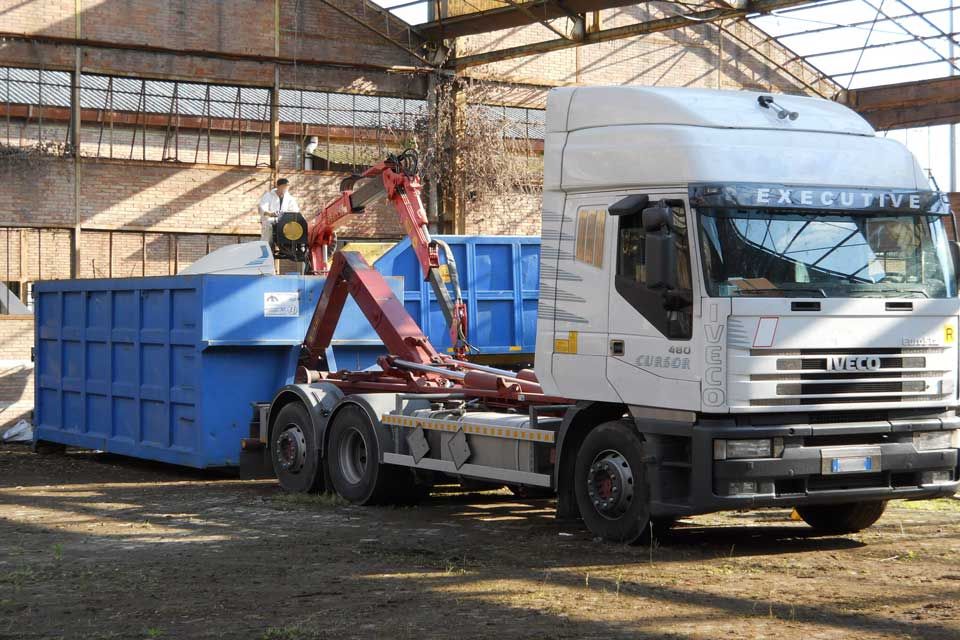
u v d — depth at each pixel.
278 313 14.39
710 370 8.93
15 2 23.20
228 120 32.97
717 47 30.44
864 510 10.40
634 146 9.60
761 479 9.09
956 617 7.39
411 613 7.54
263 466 14.12
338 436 12.67
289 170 25.61
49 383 17.50
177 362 14.56
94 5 23.86
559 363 10.16
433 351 13.26
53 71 23.67
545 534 10.52
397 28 26.98
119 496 13.19
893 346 9.39
